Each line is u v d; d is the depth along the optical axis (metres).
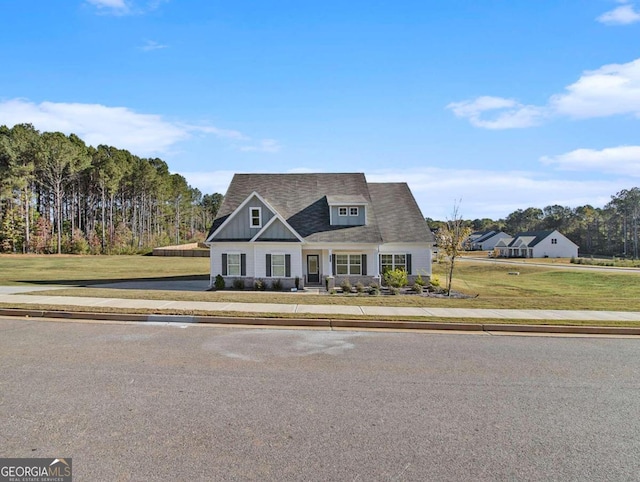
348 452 4.71
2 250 69.69
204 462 4.45
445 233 24.84
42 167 73.19
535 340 10.88
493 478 4.25
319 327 12.20
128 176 90.06
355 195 30.47
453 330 12.11
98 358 8.42
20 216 72.12
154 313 13.13
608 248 107.69
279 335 10.98
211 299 16.31
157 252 70.00
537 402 6.36
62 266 46.53
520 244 94.19
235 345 9.75
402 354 9.16
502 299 17.58
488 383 7.23
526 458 4.67
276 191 30.97
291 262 26.50
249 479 4.14
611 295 26.61
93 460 4.45
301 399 6.32
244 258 26.66
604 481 4.24
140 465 4.36
